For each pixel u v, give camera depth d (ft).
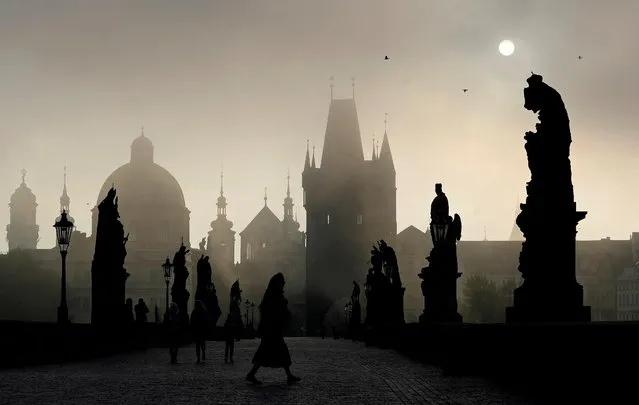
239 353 196.24
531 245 97.09
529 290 96.73
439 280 176.86
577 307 95.40
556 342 71.82
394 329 216.95
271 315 103.40
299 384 100.83
